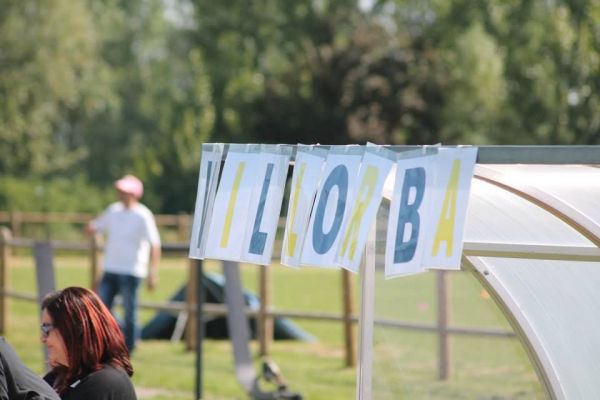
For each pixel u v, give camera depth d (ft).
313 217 38.11
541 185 43.91
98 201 416.67
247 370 96.17
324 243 37.35
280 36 584.81
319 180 38.32
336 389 100.68
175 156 490.90
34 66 469.57
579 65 391.24
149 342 134.31
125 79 615.16
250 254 39.37
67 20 477.36
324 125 459.32
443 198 34.24
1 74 466.70
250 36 586.04
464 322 112.37
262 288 120.98
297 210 38.83
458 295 117.19
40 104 477.77
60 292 41.52
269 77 502.79
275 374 91.66
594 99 389.39
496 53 478.59
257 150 40.42
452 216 33.81
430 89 457.68
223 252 40.34
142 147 590.96
